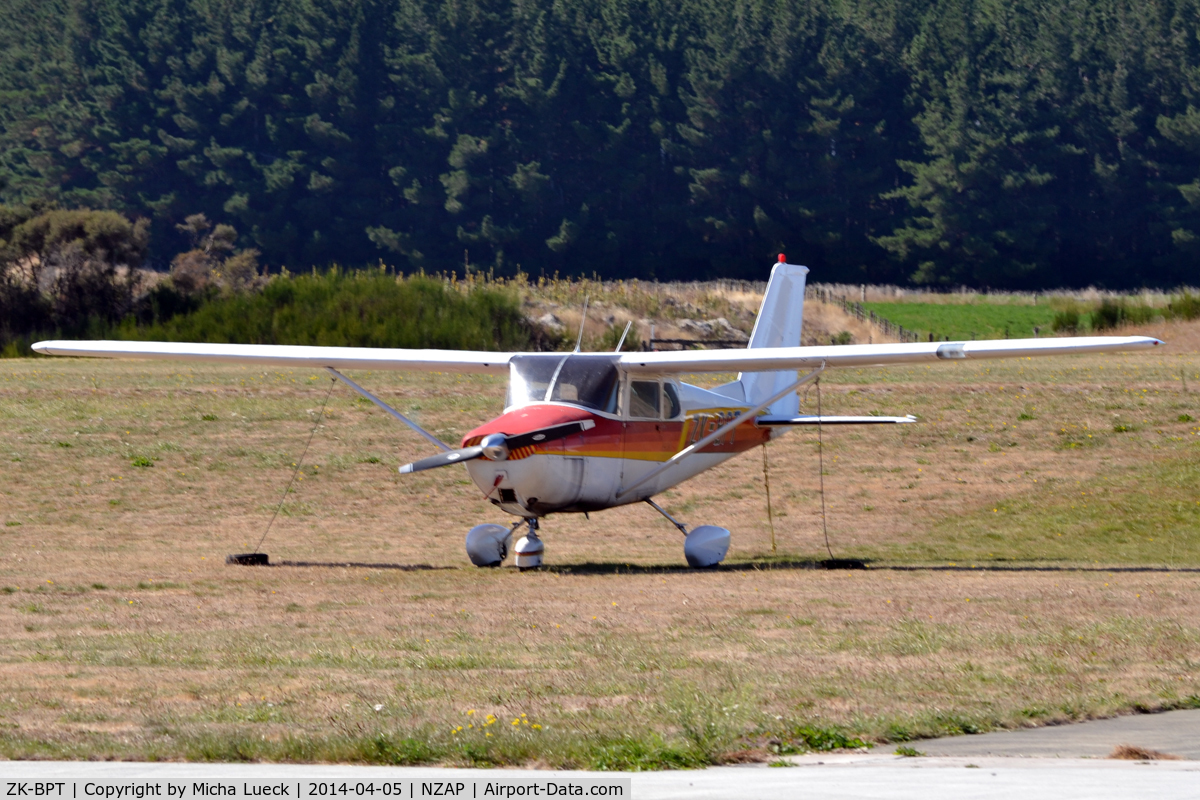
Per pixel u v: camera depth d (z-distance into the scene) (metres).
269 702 26.22
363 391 55.12
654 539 62.25
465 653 31.56
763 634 34.00
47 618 37.28
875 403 92.50
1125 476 72.69
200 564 51.88
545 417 48.66
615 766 21.27
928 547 59.81
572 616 37.44
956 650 31.36
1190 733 23.88
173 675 29.05
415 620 36.84
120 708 25.73
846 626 35.12
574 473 49.12
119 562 52.31
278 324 135.75
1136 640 32.34
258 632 34.81
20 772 20.69
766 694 26.64
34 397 92.31
